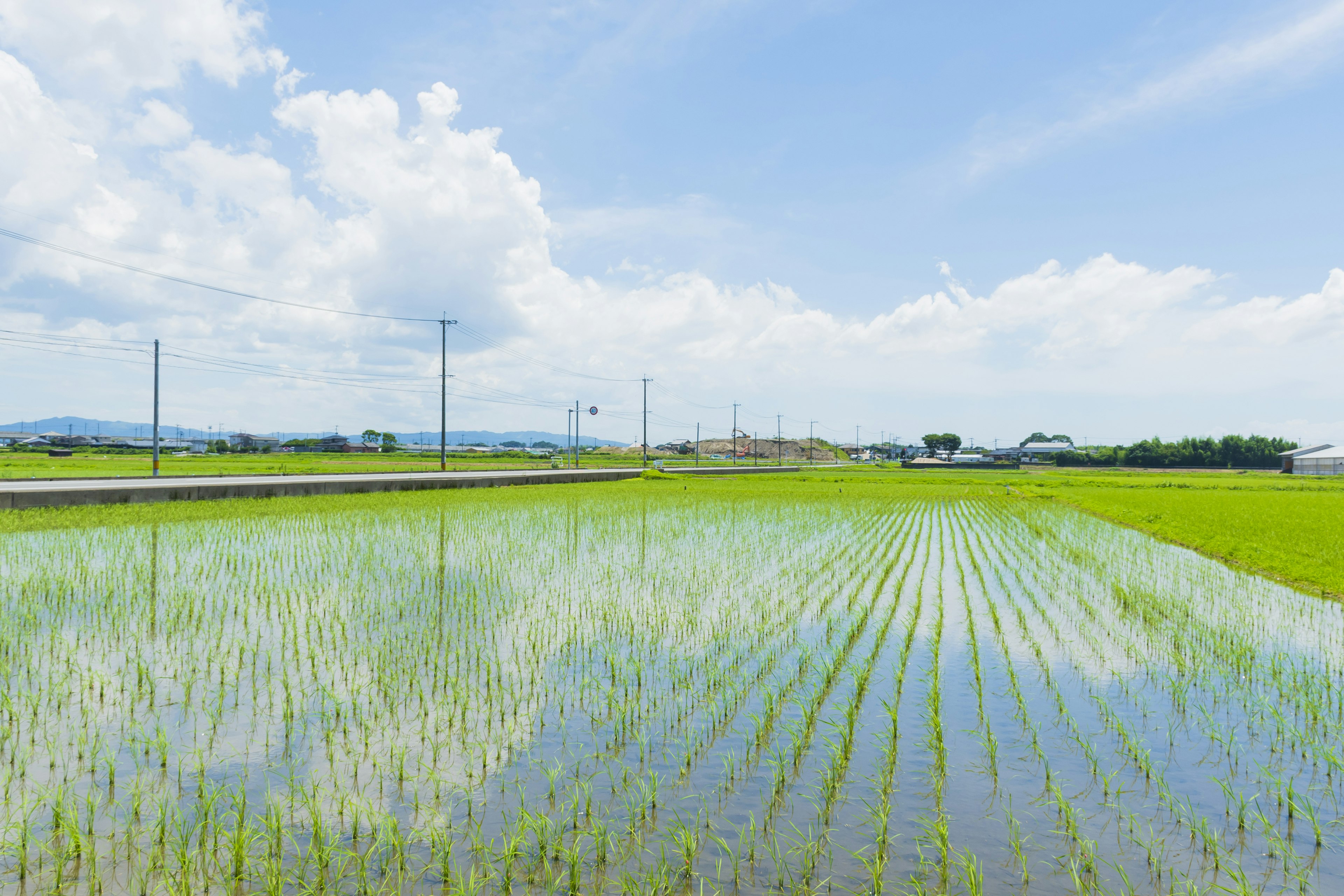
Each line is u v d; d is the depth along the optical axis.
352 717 6.34
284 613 9.68
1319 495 38.09
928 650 8.75
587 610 10.47
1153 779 5.52
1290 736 6.31
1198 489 46.84
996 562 15.41
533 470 49.41
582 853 4.49
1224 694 7.35
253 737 5.92
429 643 8.57
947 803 5.16
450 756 5.71
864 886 4.21
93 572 11.98
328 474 37.50
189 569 12.47
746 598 11.44
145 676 7.13
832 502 30.69
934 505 31.62
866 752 5.93
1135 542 19.14
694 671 7.83
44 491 20.48
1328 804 5.17
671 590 11.94
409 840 4.55
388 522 19.47
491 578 12.51
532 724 6.35
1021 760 5.84
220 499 25.23
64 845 4.38
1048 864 4.44
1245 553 15.80
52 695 6.64
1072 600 11.64
